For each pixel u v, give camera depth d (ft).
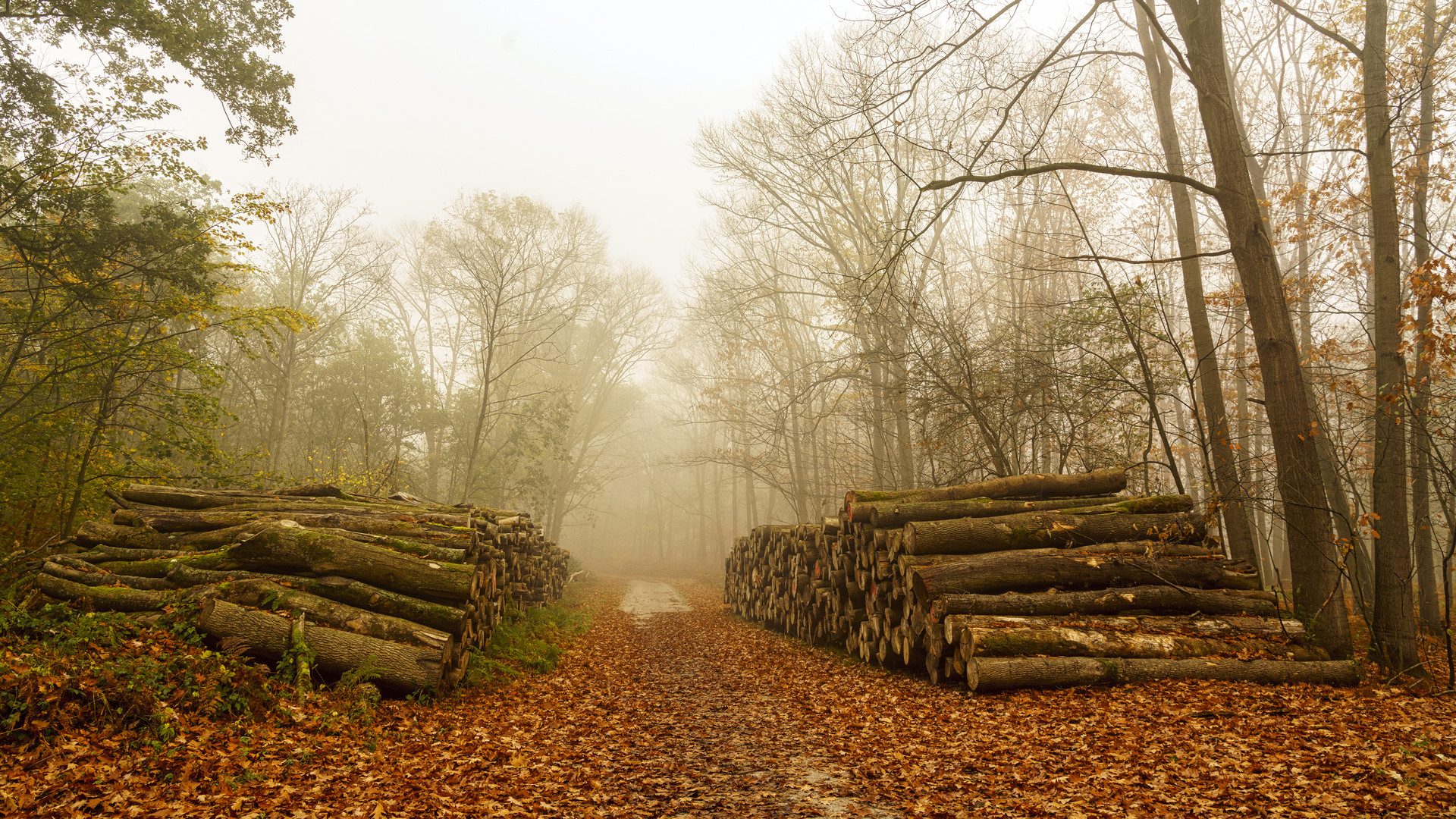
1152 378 42.63
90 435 41.19
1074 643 23.97
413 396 101.55
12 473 38.58
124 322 41.91
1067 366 46.34
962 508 30.78
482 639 31.68
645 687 30.76
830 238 73.97
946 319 51.57
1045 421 46.01
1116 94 70.69
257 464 90.02
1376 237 30.27
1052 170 31.24
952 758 17.85
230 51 43.34
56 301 41.81
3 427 39.75
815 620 42.63
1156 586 26.50
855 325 66.39
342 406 96.48
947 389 46.80
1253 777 14.83
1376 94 30.91
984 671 23.08
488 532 35.37
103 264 41.55
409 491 87.30
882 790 15.96
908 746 19.31
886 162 67.05
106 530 26.58
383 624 23.52
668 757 19.54
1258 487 45.39
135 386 47.24
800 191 74.49
